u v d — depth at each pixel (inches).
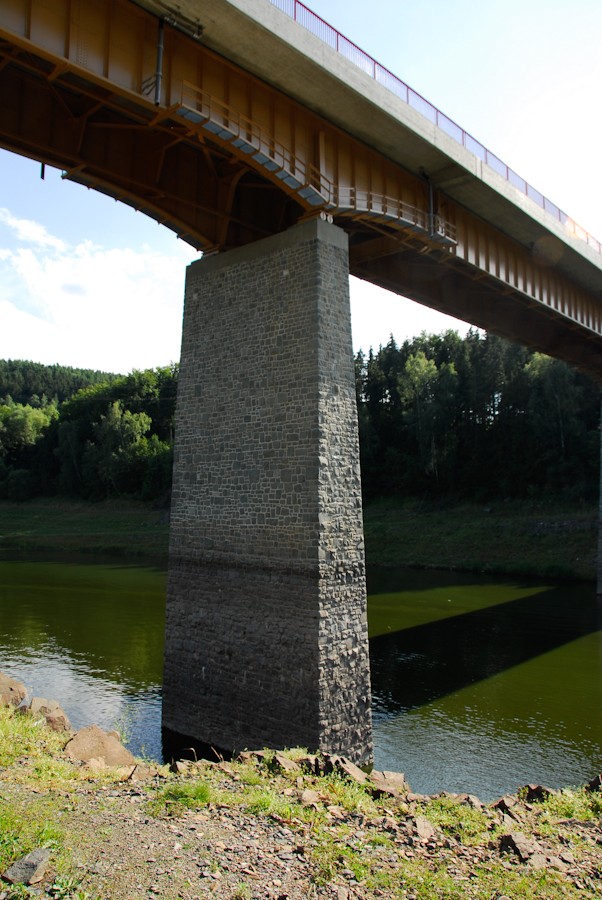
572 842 326.3
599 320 1434.5
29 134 624.7
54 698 791.7
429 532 2285.9
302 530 637.3
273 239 720.3
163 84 573.0
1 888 226.5
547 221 1021.2
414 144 758.5
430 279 1125.1
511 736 713.0
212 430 756.6
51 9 509.4
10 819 284.5
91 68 528.4
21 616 1257.4
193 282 814.5
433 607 1419.8
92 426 3828.7
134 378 4111.7
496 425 2615.7
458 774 614.9
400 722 757.3
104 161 685.3
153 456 3304.6
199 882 253.6
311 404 648.4
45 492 3791.8
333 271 692.1
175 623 765.9
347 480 667.4
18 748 395.2
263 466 689.6
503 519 2267.5
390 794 388.2
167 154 745.6
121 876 250.8
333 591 633.0
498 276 1034.7
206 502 751.1
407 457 2819.9
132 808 322.0
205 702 710.5
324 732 599.8
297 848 291.7
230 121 611.5
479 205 931.3
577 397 2469.2
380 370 3326.8
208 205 785.6
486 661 1010.1
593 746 684.1
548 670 964.0
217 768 418.3
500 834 325.7
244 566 693.3
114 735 475.2
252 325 727.7
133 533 2677.2
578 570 1792.6
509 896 262.7
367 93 668.1
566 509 2219.5
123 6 550.6
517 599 1515.7
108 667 927.7
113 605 1379.2
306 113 704.4
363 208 748.0
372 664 994.1
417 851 302.4
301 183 673.0
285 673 632.4
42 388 6688.0
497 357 2842.0
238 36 576.1
